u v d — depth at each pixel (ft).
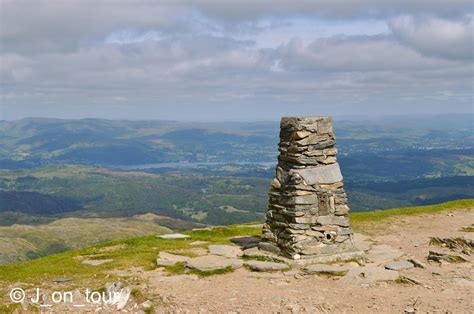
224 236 120.78
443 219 132.57
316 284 69.56
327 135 87.97
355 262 82.12
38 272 83.25
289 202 84.74
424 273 73.56
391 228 121.19
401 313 55.47
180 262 84.79
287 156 88.33
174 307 59.93
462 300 58.23
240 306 59.72
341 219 86.02
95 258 94.58
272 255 85.20
